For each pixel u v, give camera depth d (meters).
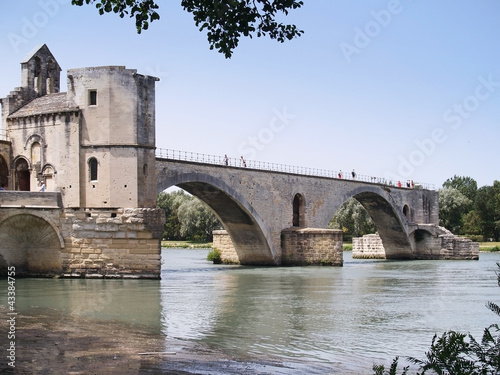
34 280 44.44
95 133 46.44
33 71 52.53
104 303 33.03
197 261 77.69
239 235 67.75
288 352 21.67
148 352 20.83
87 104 46.75
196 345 22.41
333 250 66.38
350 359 20.80
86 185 46.25
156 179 51.69
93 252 45.56
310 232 66.88
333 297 37.84
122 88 46.34
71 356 19.91
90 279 45.09
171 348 21.67
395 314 30.98
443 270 65.12
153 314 29.53
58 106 48.22
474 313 31.56
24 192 45.22
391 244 94.19
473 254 90.31
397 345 23.27
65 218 46.09
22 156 49.50
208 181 57.59
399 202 92.56
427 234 92.81
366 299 36.97
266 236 65.75
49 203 46.00
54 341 22.33
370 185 84.88
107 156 46.09
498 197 137.88
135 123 46.31
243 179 62.50
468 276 56.38
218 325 26.94
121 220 45.38
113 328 25.47
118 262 45.38
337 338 24.45
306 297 37.56
